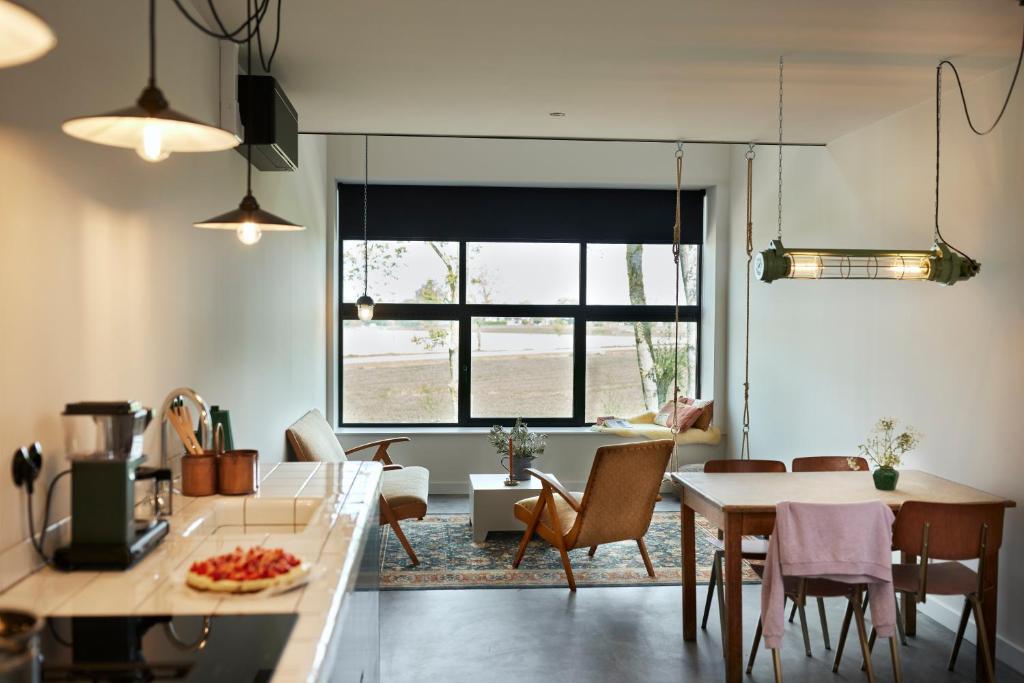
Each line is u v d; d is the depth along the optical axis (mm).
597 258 8047
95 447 2285
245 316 4242
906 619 4355
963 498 3820
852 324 5559
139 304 2750
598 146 7641
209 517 2674
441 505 7160
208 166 3566
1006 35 3645
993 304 4152
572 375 8047
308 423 5816
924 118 4742
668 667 3873
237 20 3492
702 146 7750
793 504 3438
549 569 5355
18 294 1960
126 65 2639
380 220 7809
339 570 2029
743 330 7469
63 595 1833
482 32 3629
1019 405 3963
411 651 4020
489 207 7875
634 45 3795
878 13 3396
